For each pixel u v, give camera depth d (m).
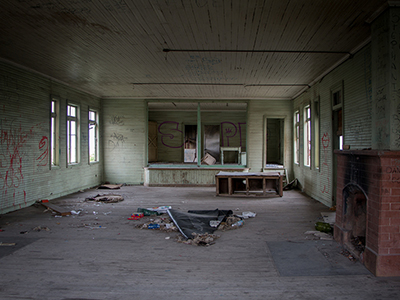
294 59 5.79
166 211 6.11
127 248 4.03
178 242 4.27
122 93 9.85
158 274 3.22
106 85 8.48
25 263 3.51
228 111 14.11
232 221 5.33
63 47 5.18
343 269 3.33
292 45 5.00
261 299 2.69
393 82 3.48
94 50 5.33
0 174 5.86
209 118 14.22
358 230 3.97
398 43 3.46
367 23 4.04
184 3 3.53
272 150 13.76
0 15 3.91
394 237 3.14
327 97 6.77
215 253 3.84
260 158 10.62
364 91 4.83
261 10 3.70
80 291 2.84
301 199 7.82
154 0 3.46
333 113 6.46
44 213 6.09
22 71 6.41
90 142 10.02
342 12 3.72
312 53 5.39
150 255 3.77
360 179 3.58
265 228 5.01
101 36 4.64
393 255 3.13
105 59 5.89
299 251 3.89
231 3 3.52
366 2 3.46
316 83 7.63
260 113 10.59
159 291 2.84
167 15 3.88
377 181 3.19
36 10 3.76
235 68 6.54
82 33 4.54
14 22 4.13
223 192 8.59
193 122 14.26
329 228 4.73
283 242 4.26
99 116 10.53
